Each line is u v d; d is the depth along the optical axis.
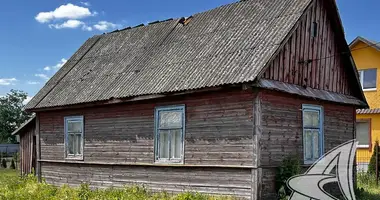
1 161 38.31
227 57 14.25
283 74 14.02
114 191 15.45
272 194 13.28
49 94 19.80
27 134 26.06
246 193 13.02
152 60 17.08
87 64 20.47
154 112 15.59
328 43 16.42
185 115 14.66
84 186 16.70
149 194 15.43
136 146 16.12
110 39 21.66
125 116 16.59
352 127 17.42
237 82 12.66
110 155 17.02
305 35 15.21
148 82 15.57
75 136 18.70
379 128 25.12
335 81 16.83
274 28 14.35
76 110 18.55
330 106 16.28
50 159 19.72
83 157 18.08
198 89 13.54
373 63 26.23
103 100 16.38
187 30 17.77
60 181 19.16
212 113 13.99
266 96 13.41
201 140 14.20
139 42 19.33
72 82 19.59
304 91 14.59
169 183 15.01
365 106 17.94
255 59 13.28
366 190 17.19
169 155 15.10
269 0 16.16
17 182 19.44
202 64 14.68
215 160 13.80
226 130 13.61
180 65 15.45
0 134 77.44
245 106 13.24
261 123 13.10
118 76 17.45
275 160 13.49
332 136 16.20
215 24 16.84
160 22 19.98
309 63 15.31
